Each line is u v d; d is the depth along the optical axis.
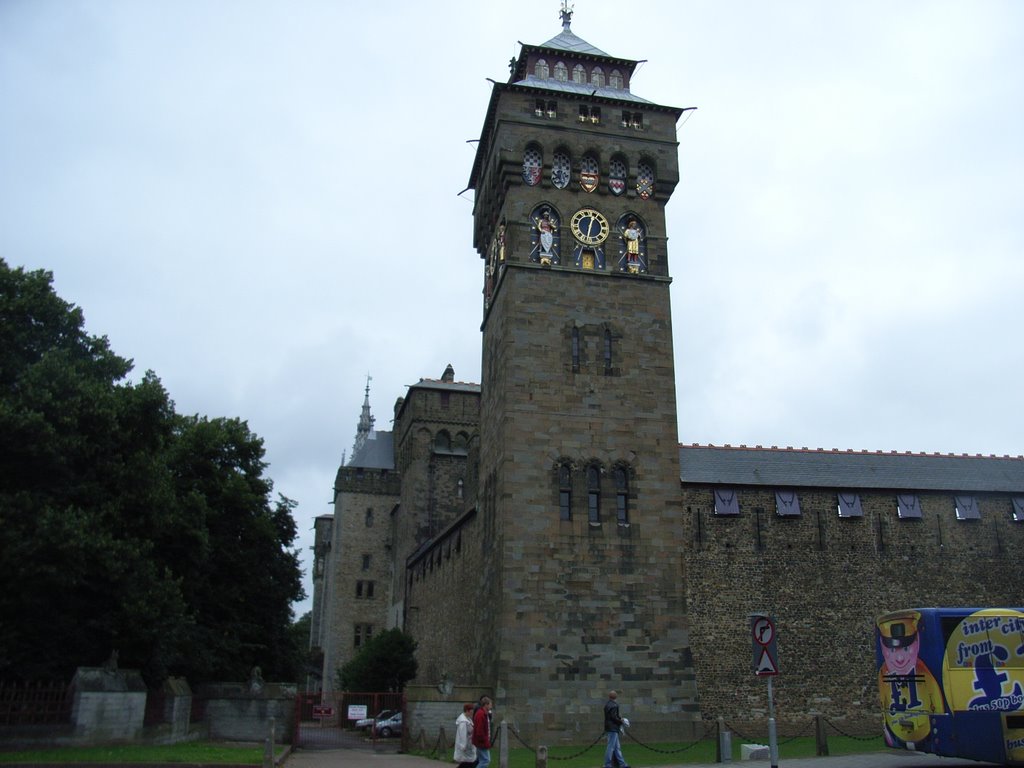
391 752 41.62
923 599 50.53
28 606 31.64
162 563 42.16
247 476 57.03
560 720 40.59
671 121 52.06
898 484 53.84
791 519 50.59
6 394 33.00
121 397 36.09
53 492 33.00
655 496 45.00
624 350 47.22
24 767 23.77
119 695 30.08
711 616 47.94
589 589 42.84
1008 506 53.53
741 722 46.44
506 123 49.50
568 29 57.53
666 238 50.16
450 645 60.03
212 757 28.89
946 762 31.42
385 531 98.56
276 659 56.19
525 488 43.78
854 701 48.00
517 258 47.53
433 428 89.38
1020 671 27.39
